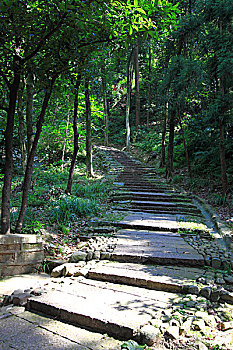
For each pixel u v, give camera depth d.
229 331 2.23
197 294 2.77
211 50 7.65
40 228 4.64
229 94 6.52
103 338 2.15
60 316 2.46
